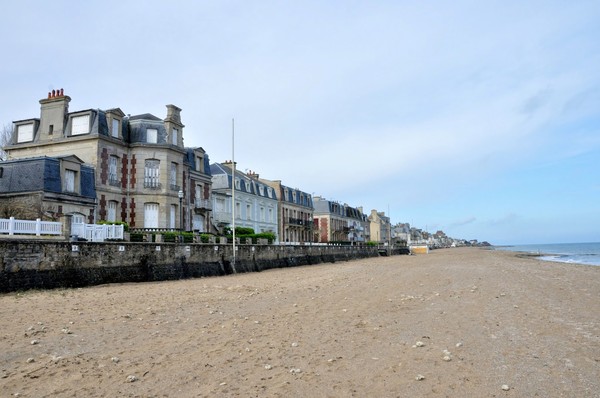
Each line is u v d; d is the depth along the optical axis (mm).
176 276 24922
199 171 41156
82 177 29203
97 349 8625
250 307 14078
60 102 32719
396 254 91688
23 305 13750
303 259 44656
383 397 6246
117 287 19875
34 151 32812
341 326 10930
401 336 9844
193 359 8000
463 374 7223
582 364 7754
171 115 36125
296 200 68938
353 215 99938
